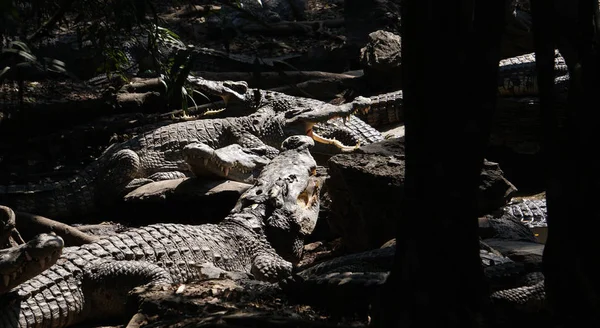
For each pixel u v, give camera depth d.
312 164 12.70
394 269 5.34
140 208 13.91
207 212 13.15
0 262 7.75
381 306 5.36
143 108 19.84
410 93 5.02
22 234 12.28
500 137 17.06
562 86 15.96
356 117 18.67
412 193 5.11
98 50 10.84
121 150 15.16
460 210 5.02
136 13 8.12
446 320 5.08
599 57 5.25
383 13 23.48
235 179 13.84
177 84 6.59
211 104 19.80
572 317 5.33
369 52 21.16
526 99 16.92
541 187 16.77
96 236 12.53
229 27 7.34
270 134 16.41
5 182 16.03
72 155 17.75
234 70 22.67
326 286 7.38
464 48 4.87
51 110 18.34
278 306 7.48
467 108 4.92
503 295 7.12
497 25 4.86
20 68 7.92
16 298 8.62
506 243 10.20
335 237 13.52
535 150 16.78
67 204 14.79
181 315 7.25
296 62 23.38
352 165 11.73
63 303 8.98
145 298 7.82
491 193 11.55
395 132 19.03
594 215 5.30
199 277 10.16
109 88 19.67
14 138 17.64
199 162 13.17
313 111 16.48
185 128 16.09
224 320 6.58
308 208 12.34
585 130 5.27
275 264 10.73
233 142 16.23
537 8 5.07
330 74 21.52
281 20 28.14
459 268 5.11
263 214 11.65
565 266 5.35
